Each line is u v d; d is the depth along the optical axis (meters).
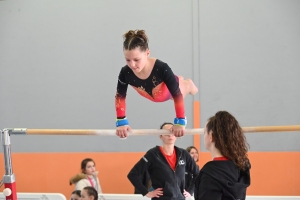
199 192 3.09
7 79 9.01
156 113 8.58
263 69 8.41
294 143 8.29
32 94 8.92
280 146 8.33
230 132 3.16
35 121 8.88
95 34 8.80
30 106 8.91
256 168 8.35
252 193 8.34
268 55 8.41
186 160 5.09
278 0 8.42
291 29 8.37
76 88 8.81
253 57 8.43
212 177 3.05
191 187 5.17
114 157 8.64
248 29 8.46
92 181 7.29
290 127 3.83
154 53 8.60
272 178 8.30
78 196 5.67
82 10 8.86
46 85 8.90
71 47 8.87
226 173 3.06
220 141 3.15
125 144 8.66
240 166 3.13
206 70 8.50
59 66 8.88
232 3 8.50
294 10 8.37
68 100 8.82
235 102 8.43
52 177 8.74
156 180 4.86
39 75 8.92
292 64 8.34
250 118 8.39
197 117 8.43
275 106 8.36
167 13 8.62
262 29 8.43
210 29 8.52
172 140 4.93
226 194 3.03
